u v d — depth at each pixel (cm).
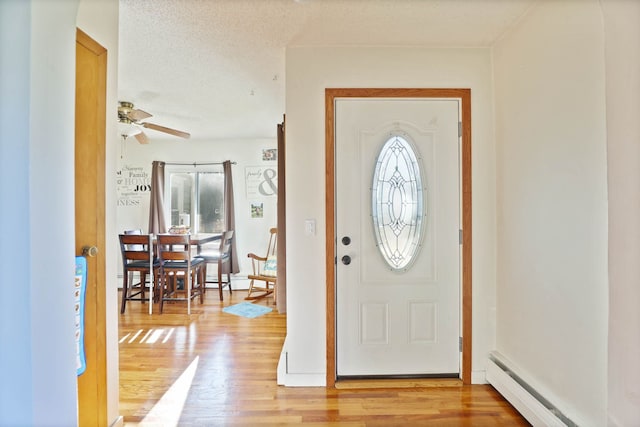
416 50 230
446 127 235
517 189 203
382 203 235
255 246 523
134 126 344
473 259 231
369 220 235
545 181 178
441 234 236
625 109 120
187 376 245
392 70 230
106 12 169
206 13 190
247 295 476
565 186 163
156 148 525
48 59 108
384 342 236
